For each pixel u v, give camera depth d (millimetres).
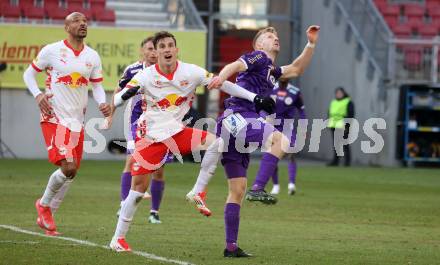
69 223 26750
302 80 73625
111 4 66625
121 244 21500
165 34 21484
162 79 21484
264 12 73562
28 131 59719
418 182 48875
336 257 21562
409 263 20938
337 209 33594
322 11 69062
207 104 69000
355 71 64000
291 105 38500
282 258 21141
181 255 21078
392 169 59219
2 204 31219
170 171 51969
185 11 62188
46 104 23984
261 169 22594
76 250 21266
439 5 71312
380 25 62562
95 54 24734
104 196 35344
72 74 24312
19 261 19516
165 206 32812
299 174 53094
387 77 61781
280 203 35375
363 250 22953
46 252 20844
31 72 24328
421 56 62812
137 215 29750
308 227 27828
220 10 73062
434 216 32062
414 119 61938
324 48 68750
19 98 59438
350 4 64688
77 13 24312
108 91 59750
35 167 50375
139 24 62875
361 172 55719
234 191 21188
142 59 26969
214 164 22078
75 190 37719
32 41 59000
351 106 58094
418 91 61594
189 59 60719
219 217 29719
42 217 24031
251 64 21672
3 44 58719
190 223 27812
